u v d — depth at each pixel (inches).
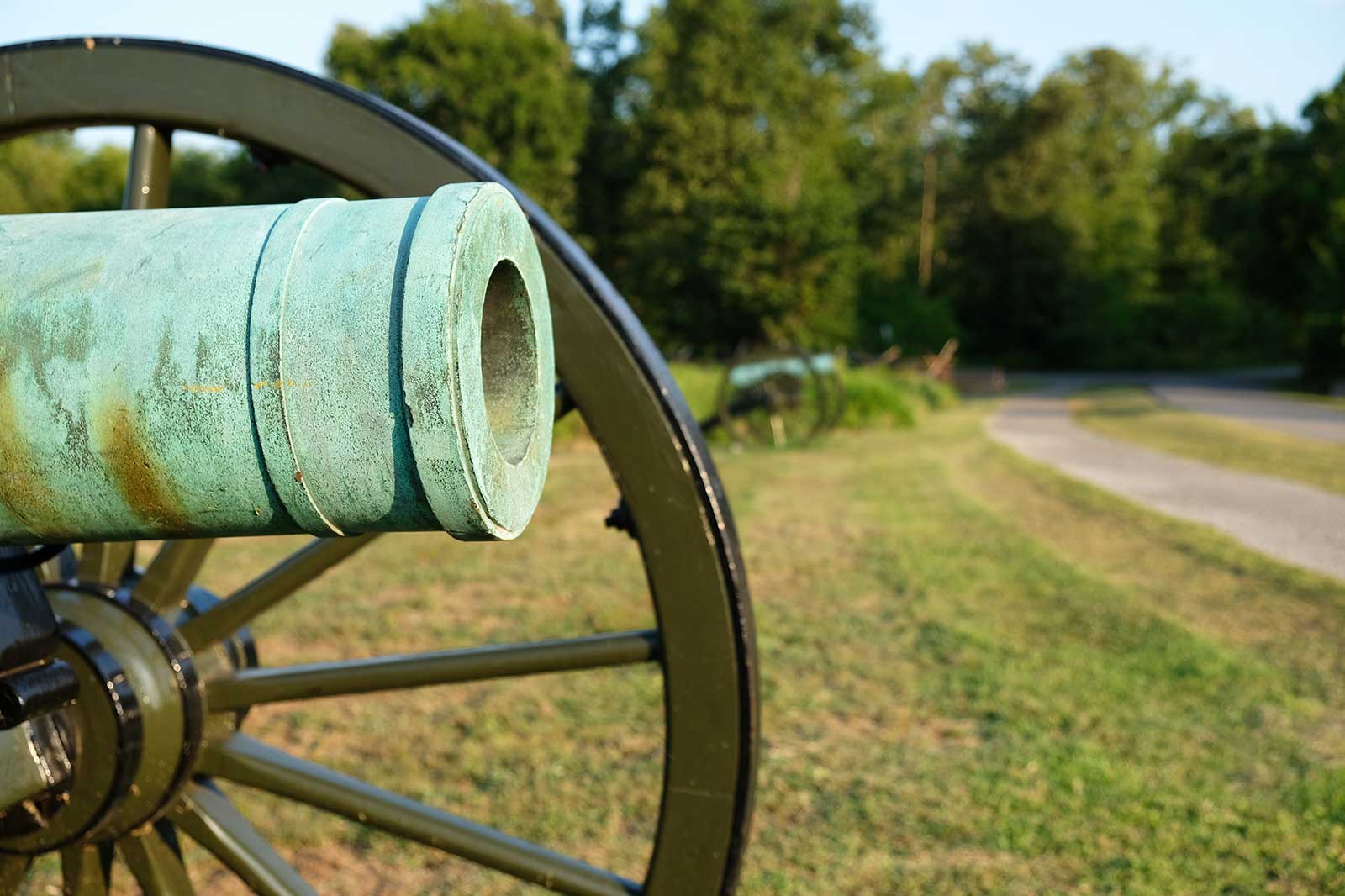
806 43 1672.0
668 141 1507.1
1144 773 135.1
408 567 254.1
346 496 41.4
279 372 40.1
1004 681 169.3
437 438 38.5
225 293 41.2
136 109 71.3
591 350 67.3
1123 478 438.3
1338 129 1496.1
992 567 253.0
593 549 277.6
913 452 549.3
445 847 72.2
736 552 67.1
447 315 37.7
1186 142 2508.6
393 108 69.0
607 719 154.6
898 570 248.8
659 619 68.3
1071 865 113.0
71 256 43.6
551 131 1481.3
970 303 2316.7
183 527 45.3
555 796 129.9
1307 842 116.4
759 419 614.2
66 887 74.9
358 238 40.6
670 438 66.4
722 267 1291.8
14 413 42.8
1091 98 2561.5
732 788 68.1
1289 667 178.5
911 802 127.6
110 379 41.9
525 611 211.8
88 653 67.2
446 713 157.9
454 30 1425.9
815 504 354.6
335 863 117.1
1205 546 279.7
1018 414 894.4
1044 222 2262.6
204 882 112.8
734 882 68.9
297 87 69.5
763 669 176.9
